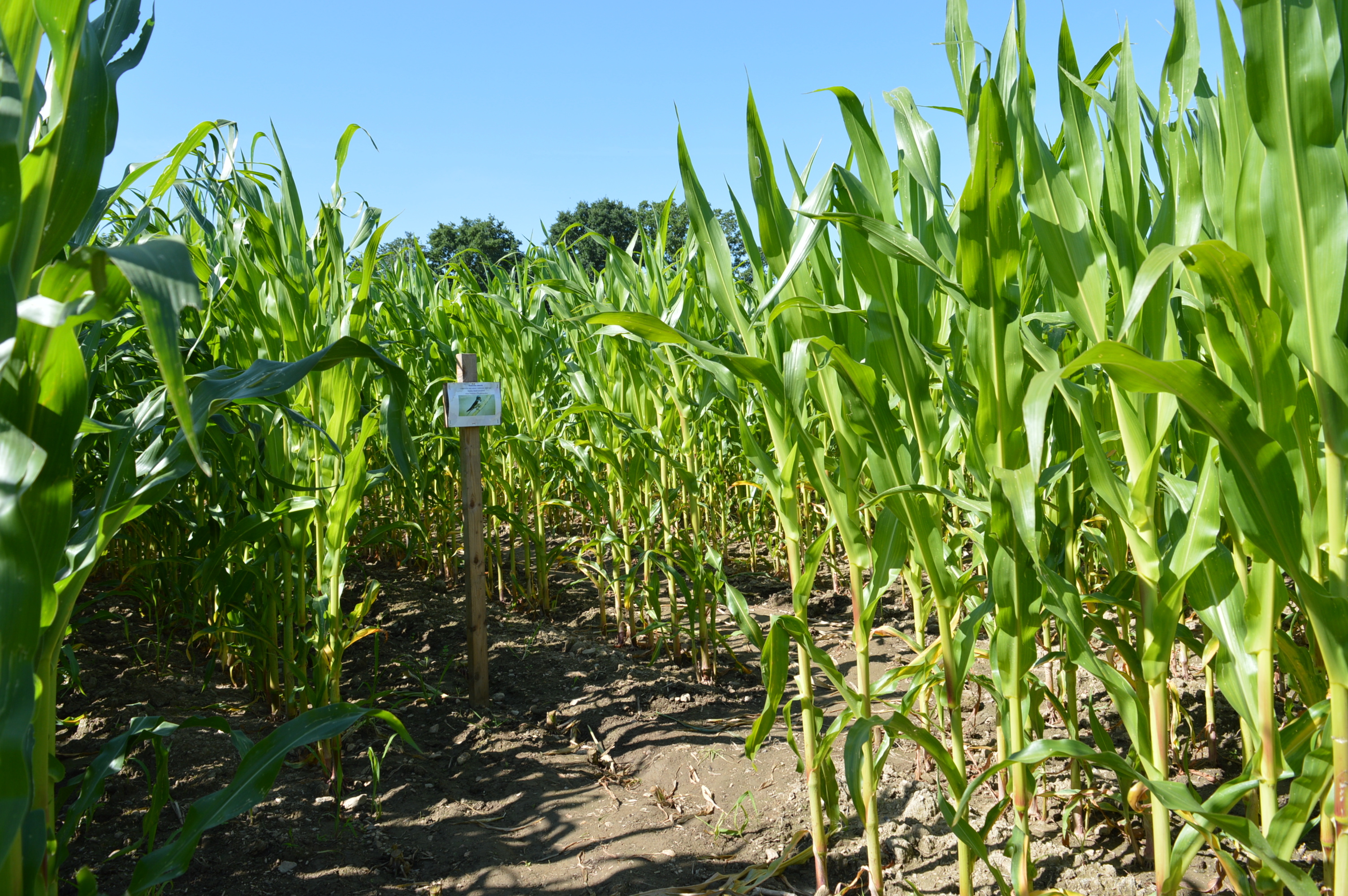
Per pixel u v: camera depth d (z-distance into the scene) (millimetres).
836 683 1823
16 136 923
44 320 812
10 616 935
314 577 3268
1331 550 1140
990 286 1392
